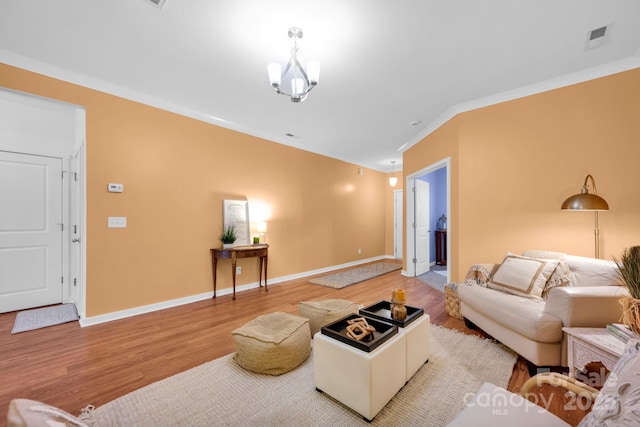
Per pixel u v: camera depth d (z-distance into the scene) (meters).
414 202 5.31
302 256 5.22
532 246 3.04
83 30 2.12
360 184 6.80
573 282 2.27
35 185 3.37
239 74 2.76
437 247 6.46
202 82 2.92
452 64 2.60
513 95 3.14
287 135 4.76
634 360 0.78
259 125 4.24
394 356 1.64
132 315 3.08
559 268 2.38
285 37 2.20
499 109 3.24
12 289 3.21
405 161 5.49
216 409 1.58
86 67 2.64
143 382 1.84
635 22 2.04
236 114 3.79
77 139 3.34
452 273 3.69
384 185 7.65
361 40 2.23
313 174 5.50
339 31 2.12
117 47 2.33
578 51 2.41
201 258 3.71
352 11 1.91
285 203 4.91
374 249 7.26
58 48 2.34
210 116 3.82
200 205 3.71
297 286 4.46
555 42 2.28
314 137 4.86
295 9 1.89
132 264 3.10
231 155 4.07
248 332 2.02
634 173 2.54
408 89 3.09
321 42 2.26
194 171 3.65
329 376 1.65
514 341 2.04
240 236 4.11
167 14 1.94
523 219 3.09
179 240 3.49
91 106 2.84
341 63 2.56
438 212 6.80
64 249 3.54
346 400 1.56
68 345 2.38
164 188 3.36
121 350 2.29
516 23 2.05
